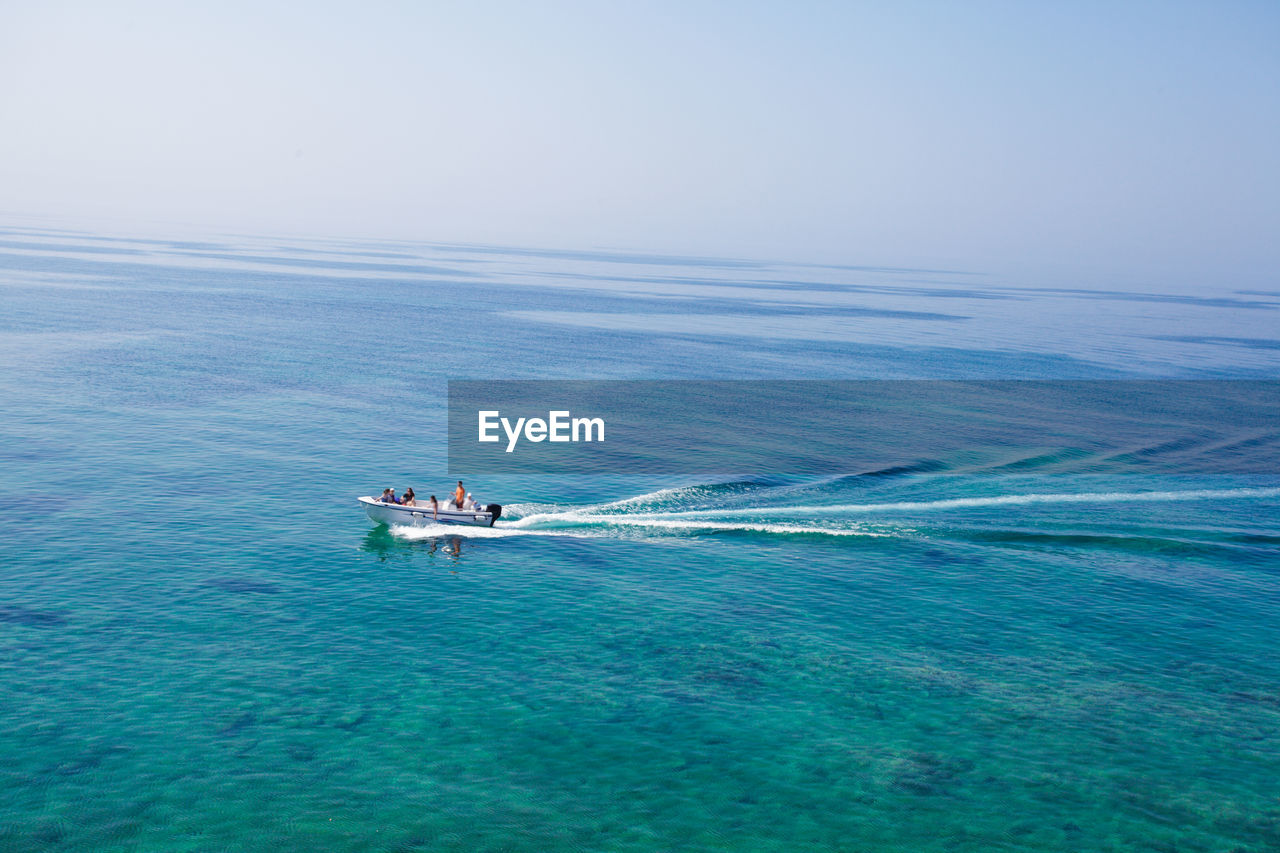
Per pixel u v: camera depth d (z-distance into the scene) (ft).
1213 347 533.55
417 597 113.60
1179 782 77.87
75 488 151.74
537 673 94.07
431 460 188.24
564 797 73.00
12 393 225.97
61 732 78.18
